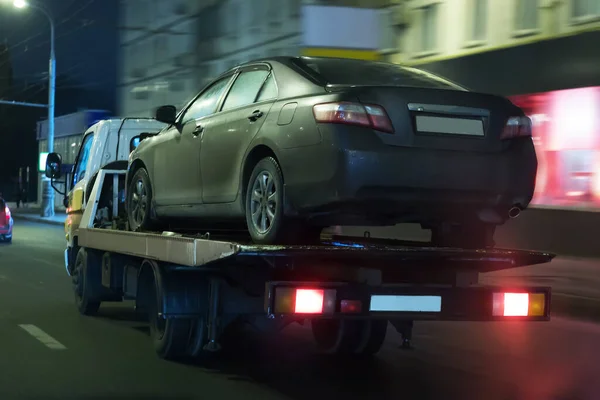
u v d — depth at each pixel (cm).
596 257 1320
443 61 1648
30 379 657
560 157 1398
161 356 732
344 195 574
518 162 622
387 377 704
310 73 655
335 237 834
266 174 650
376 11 1697
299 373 711
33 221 3694
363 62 719
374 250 571
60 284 1303
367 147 576
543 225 1442
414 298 602
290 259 582
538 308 631
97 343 813
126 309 1045
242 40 1966
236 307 668
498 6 1523
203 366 722
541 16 1430
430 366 759
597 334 971
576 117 1352
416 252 583
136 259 798
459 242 670
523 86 1461
